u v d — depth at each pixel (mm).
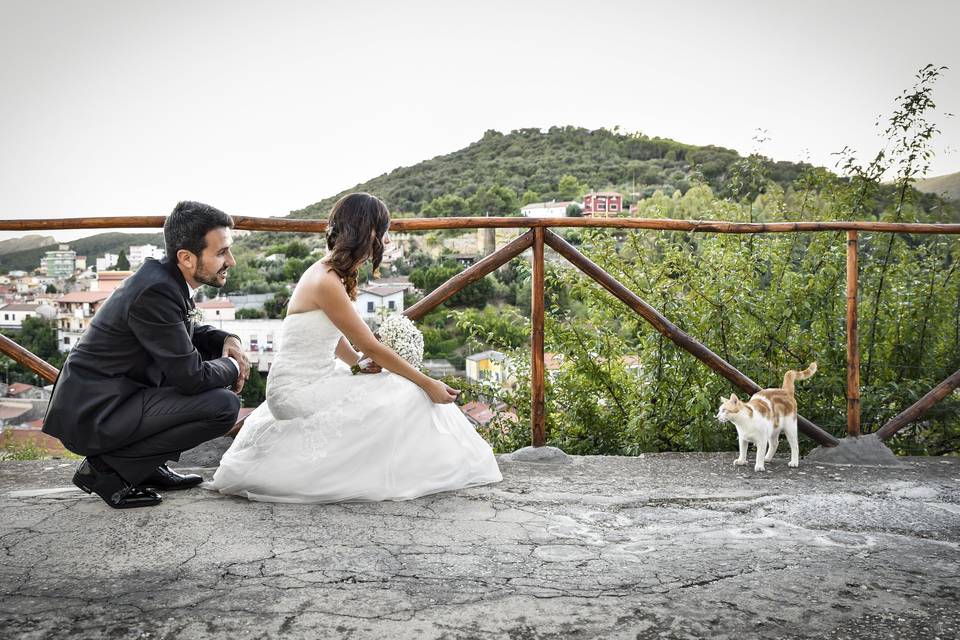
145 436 2287
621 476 3066
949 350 4238
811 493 2852
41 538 2053
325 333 2533
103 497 2354
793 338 4137
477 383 4582
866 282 4270
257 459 2477
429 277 21719
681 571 1893
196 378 2281
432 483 2631
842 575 1893
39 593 1664
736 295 4035
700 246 4211
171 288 2234
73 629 1473
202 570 1817
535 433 3398
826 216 4668
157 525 2182
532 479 2961
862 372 4234
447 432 2725
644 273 4227
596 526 2324
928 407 3676
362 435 2475
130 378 2324
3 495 2514
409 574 1819
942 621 1602
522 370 4605
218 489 2572
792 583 1820
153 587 1703
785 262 4199
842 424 3930
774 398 3305
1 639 1423
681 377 4094
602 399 4582
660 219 3500
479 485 2816
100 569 1818
